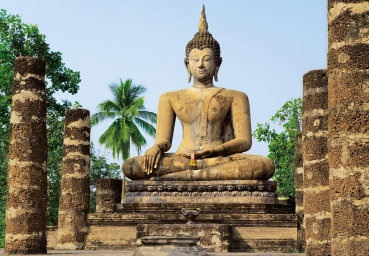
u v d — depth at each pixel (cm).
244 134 2256
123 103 4928
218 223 1956
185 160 2161
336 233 1227
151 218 2014
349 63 1243
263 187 2102
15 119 1891
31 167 1869
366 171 1210
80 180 2550
